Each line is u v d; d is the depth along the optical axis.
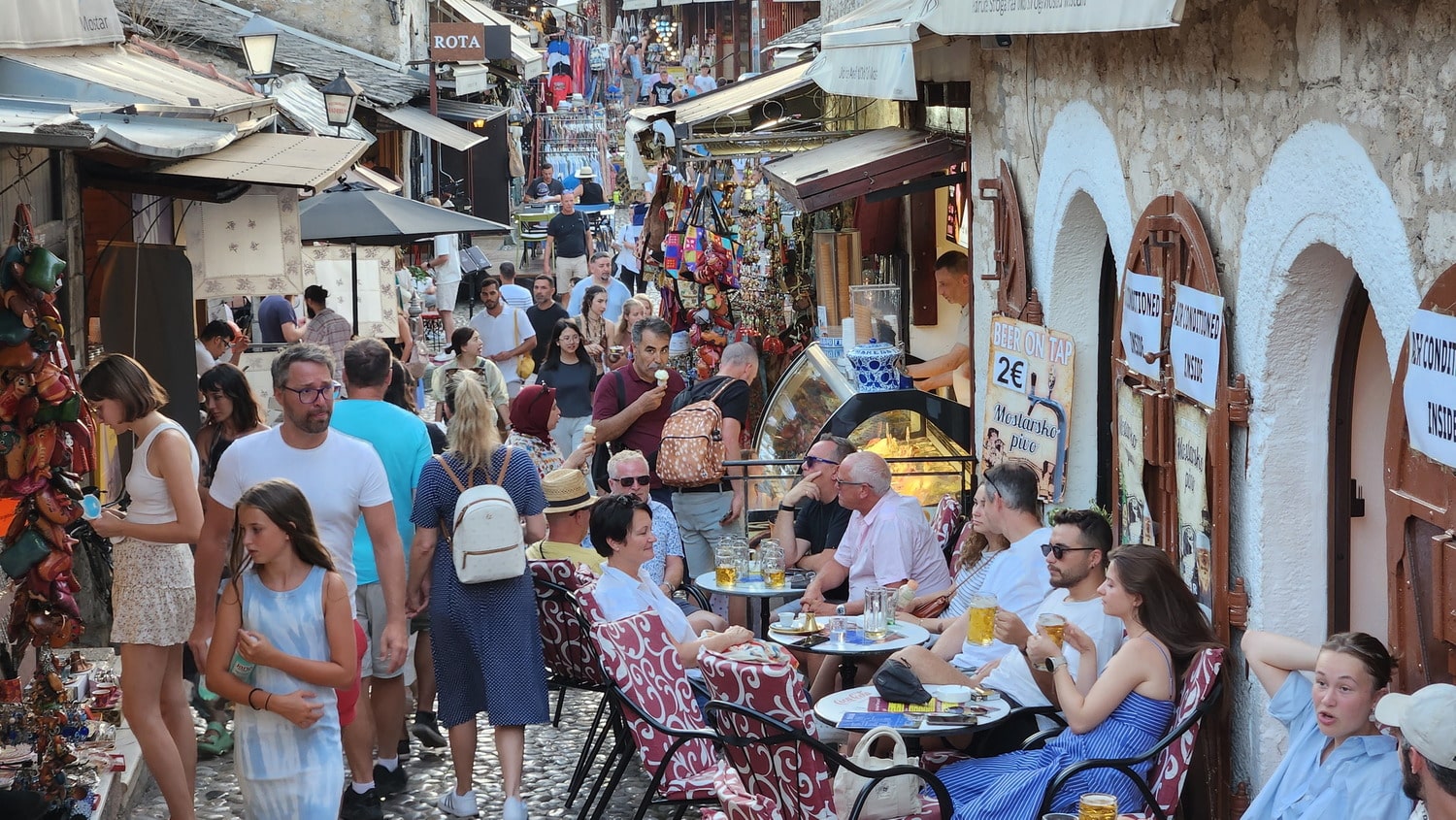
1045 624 5.72
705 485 9.25
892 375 9.20
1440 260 3.95
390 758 7.09
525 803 6.97
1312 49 4.68
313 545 5.24
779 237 12.31
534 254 27.89
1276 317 5.07
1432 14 3.96
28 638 5.50
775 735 5.54
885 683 5.93
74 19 8.77
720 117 12.62
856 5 11.15
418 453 7.18
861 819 5.46
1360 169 4.38
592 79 52.94
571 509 7.27
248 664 5.19
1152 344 6.12
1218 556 5.54
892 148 9.74
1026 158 7.93
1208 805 5.75
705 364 12.41
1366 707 4.48
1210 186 5.55
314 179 7.63
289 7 22.92
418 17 26.47
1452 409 3.83
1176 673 5.57
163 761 6.06
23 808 4.96
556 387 12.34
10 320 5.19
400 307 17.34
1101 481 7.64
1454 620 3.93
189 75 10.02
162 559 6.02
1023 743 5.87
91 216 8.91
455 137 21.50
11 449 5.29
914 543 7.61
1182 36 5.73
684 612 8.17
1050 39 7.40
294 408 6.02
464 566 6.41
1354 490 5.28
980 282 8.99
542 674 6.68
